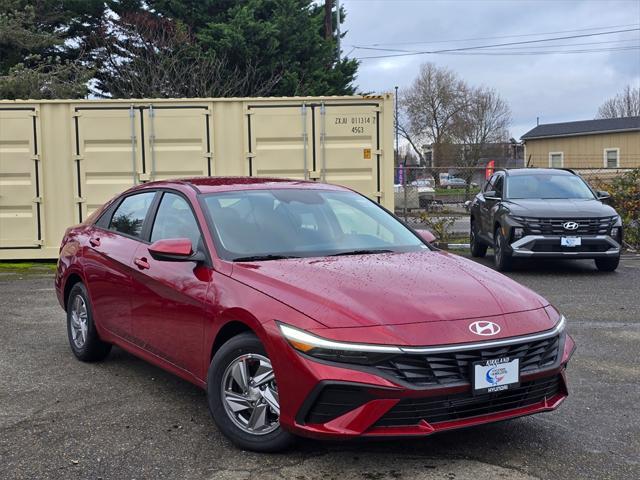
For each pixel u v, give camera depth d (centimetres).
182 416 462
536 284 1009
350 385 350
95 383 538
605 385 536
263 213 495
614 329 721
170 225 509
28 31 2352
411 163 6194
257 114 1153
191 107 1148
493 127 5884
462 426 363
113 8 2566
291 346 366
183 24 2427
